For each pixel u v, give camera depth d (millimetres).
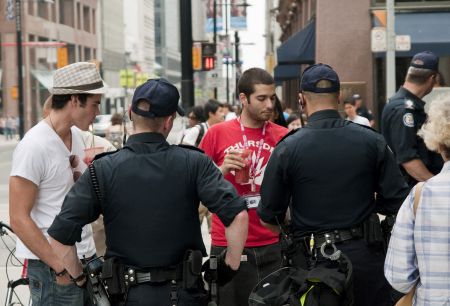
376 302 4512
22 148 4418
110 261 3822
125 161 3855
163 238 3807
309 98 4633
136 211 3803
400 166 6047
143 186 3816
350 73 20812
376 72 20812
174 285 3811
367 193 4547
